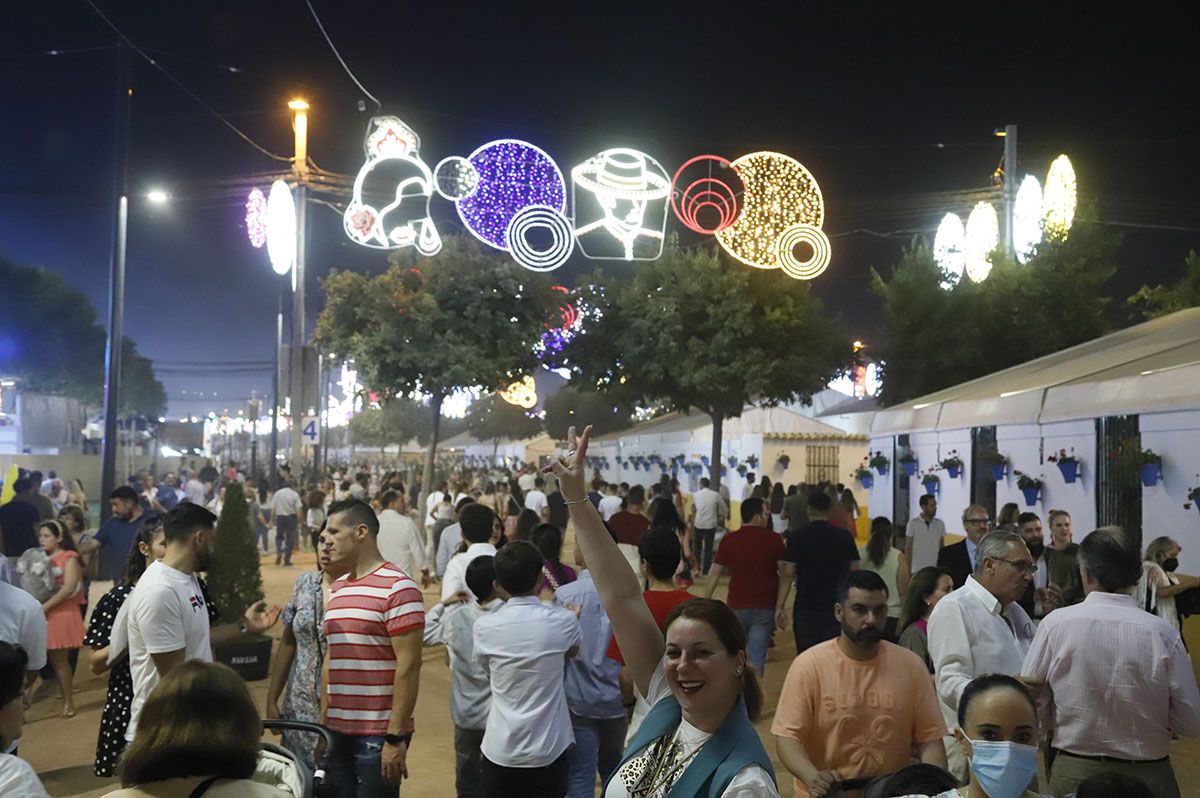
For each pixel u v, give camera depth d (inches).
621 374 1101.7
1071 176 872.9
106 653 231.0
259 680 447.2
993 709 125.6
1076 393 501.4
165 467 2564.0
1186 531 426.6
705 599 120.0
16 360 2356.1
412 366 866.1
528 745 211.8
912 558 480.4
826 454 1254.9
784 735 171.9
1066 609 187.9
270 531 1184.2
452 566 315.6
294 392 661.3
